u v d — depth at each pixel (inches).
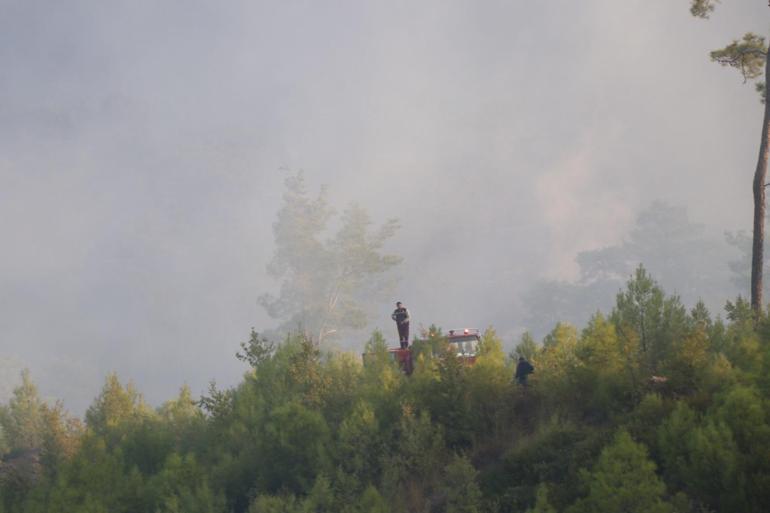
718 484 642.2
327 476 869.8
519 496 730.2
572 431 782.5
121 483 968.3
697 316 948.0
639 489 628.1
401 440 890.1
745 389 676.1
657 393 799.7
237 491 954.7
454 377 949.8
